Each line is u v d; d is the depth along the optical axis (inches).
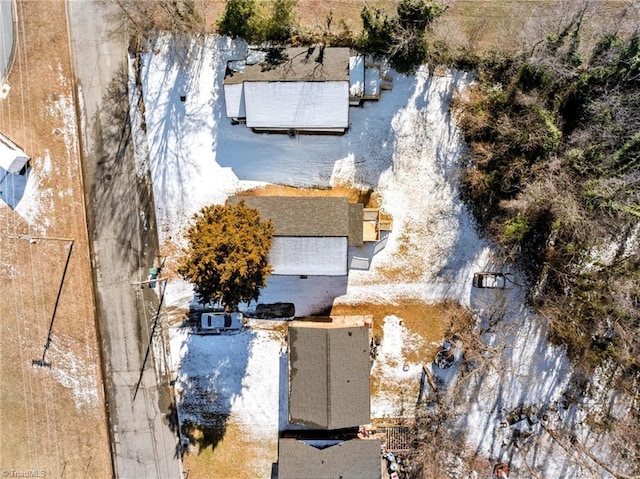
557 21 954.1
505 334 1018.1
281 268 965.8
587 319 995.3
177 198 1030.4
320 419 948.6
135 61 1016.9
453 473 1037.2
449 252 1018.7
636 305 964.6
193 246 856.9
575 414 1027.3
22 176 1032.2
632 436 1018.1
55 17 1013.2
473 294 1019.3
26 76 1021.8
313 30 993.5
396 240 1020.5
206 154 1024.2
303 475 971.9
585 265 999.6
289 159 1021.8
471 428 1033.5
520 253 1005.2
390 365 1033.5
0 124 1028.5
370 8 985.5
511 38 987.3
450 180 1010.7
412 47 944.3
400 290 1026.1
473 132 987.9
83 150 1029.2
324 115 953.5
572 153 916.0
